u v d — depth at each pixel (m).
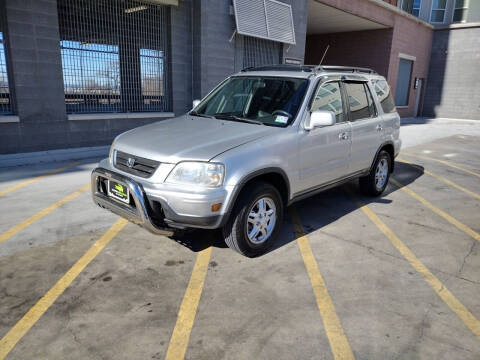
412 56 21.38
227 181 3.41
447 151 11.12
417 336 2.79
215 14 10.70
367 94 5.56
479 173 8.27
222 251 4.05
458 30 22.17
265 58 12.80
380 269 3.78
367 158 5.53
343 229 4.79
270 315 2.98
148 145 3.71
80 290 3.24
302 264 3.83
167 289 3.30
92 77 9.03
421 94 24.09
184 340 2.67
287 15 12.77
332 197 6.20
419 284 3.52
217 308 3.05
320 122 4.11
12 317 2.86
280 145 3.90
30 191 5.74
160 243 4.18
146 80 10.15
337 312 3.05
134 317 2.91
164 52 10.39
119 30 9.29
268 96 4.56
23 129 8.01
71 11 8.40
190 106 11.16
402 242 4.45
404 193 6.52
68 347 2.56
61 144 8.66
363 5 16.45
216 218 3.40
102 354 2.51
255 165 3.61
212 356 2.52
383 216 5.31
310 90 4.41
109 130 9.43
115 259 3.79
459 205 5.91
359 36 20.17
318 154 4.46
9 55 7.61
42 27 7.85
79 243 4.10
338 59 21.25
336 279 3.56
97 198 3.95
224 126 4.16
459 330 2.87
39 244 4.03
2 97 7.79
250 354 2.55
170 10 10.05
